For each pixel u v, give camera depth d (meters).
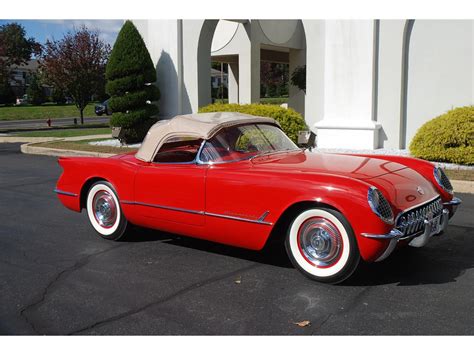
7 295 3.94
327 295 3.80
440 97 10.88
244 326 3.32
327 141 11.97
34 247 5.27
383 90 11.38
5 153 14.48
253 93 18.86
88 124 29.38
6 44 33.00
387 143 11.52
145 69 14.41
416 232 4.05
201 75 14.80
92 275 4.37
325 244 3.95
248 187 4.20
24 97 65.69
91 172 5.44
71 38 28.09
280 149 4.98
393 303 3.63
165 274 4.36
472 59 10.38
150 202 4.93
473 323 3.29
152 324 3.38
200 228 4.61
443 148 9.12
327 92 11.95
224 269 4.46
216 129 4.66
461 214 6.26
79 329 3.32
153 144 5.02
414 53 11.05
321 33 12.12
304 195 3.90
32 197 8.05
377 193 3.70
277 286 4.01
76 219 6.54
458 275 4.18
